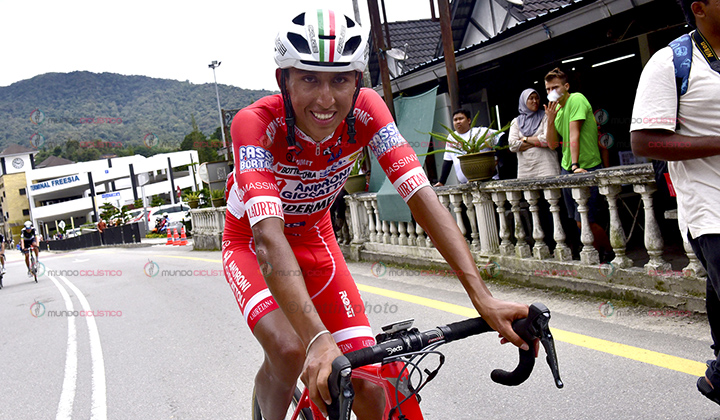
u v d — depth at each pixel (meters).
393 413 1.36
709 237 1.85
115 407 3.46
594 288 4.12
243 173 1.53
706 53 1.86
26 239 13.38
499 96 8.57
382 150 1.69
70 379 4.20
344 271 2.02
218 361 4.12
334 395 1.00
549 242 6.09
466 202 5.56
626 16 6.14
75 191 62.44
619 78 7.64
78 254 25.02
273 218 1.44
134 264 13.49
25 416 3.52
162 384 3.78
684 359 2.77
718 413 2.21
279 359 1.60
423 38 12.89
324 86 1.44
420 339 1.17
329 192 1.96
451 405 2.76
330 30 1.39
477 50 6.90
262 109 1.64
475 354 3.42
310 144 1.71
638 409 2.37
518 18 9.09
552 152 5.29
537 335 1.16
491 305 1.26
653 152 1.93
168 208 31.42
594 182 4.02
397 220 6.79
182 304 6.65
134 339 5.22
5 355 5.30
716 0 1.77
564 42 7.17
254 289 1.80
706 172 1.87
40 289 11.01
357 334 1.86
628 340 3.15
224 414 3.11
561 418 2.42
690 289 3.44
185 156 49.12
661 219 5.93
